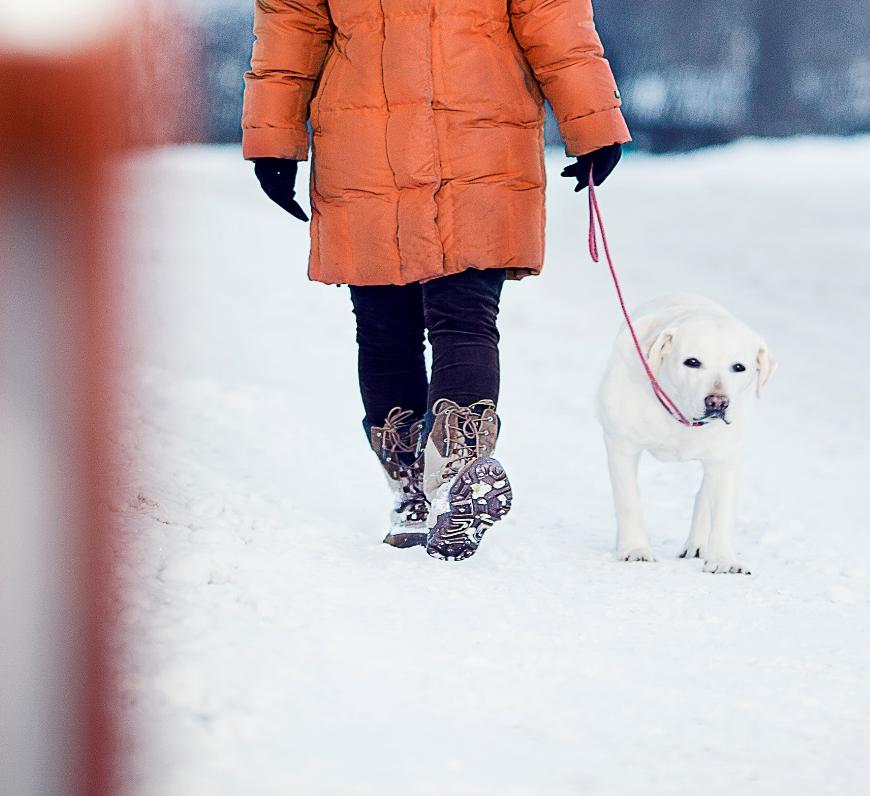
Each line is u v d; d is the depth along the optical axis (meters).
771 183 41.66
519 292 22.36
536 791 3.37
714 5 61.47
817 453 11.55
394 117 6.09
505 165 6.18
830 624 5.70
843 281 24.14
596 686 4.43
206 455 8.34
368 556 6.27
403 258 6.16
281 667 4.16
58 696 2.14
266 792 3.14
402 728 3.77
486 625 5.11
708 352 6.72
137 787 2.97
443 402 6.19
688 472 10.14
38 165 1.32
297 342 15.40
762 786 3.55
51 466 1.86
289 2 6.30
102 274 1.55
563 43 6.14
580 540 7.61
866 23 61.16
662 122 59.88
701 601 6.02
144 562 5.21
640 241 30.02
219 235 26.59
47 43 1.28
